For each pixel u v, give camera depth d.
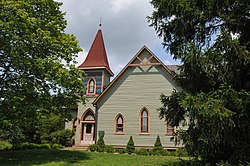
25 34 15.48
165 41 13.28
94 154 19.78
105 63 30.86
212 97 10.13
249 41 11.16
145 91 25.50
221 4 11.25
